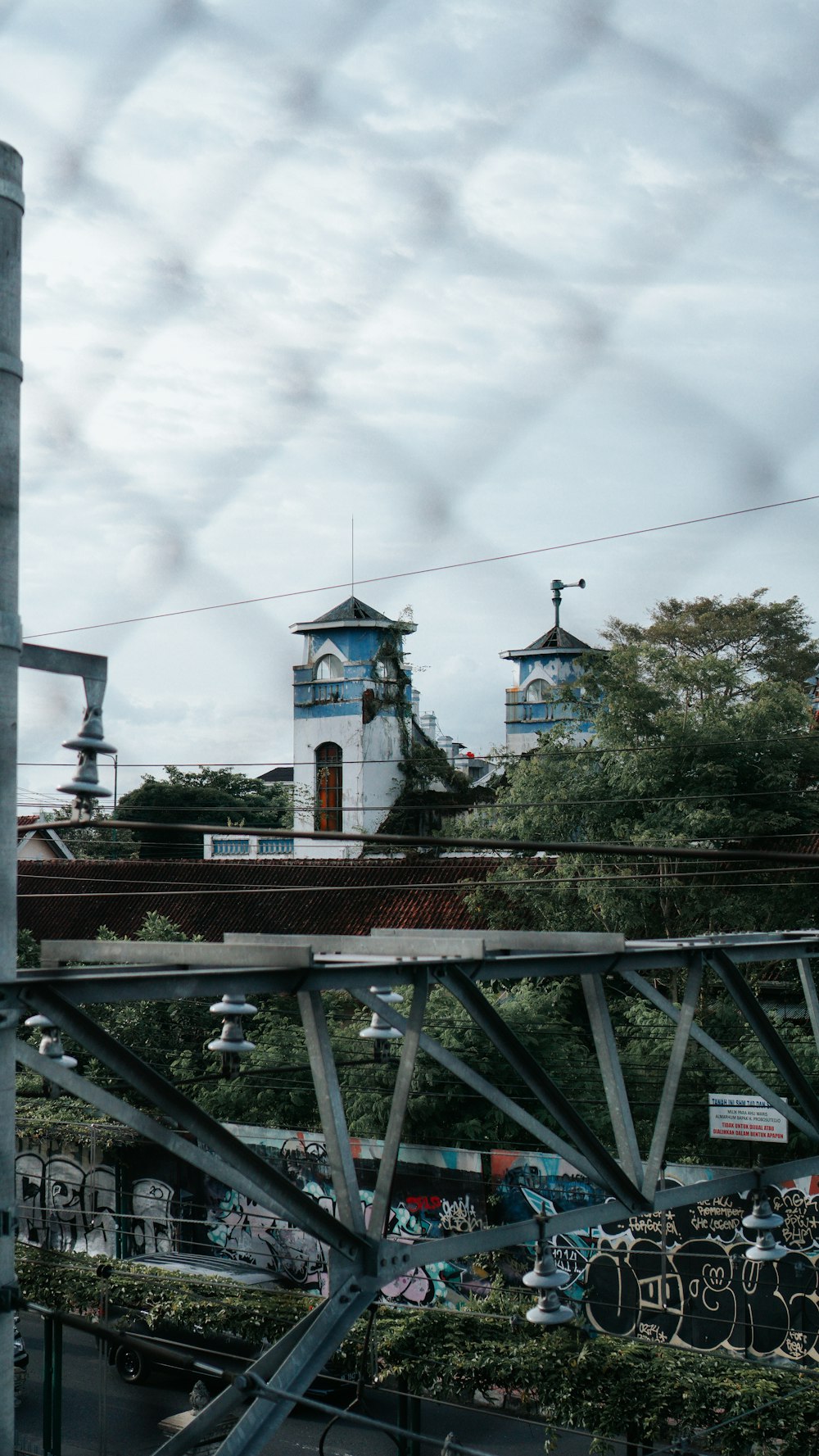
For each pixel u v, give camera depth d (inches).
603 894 986.7
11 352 228.2
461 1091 928.3
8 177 227.8
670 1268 809.5
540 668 1795.0
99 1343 850.1
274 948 281.7
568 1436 714.2
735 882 973.2
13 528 229.8
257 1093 1002.1
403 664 1765.5
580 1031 981.2
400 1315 763.4
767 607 1712.6
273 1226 936.9
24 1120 1065.5
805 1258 769.6
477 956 323.0
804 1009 952.9
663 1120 374.6
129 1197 1034.1
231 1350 808.9
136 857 1761.8
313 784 1749.5
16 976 235.0
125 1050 252.8
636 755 1041.5
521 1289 847.1
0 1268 227.5
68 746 246.8
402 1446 647.1
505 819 1126.4
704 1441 645.9
